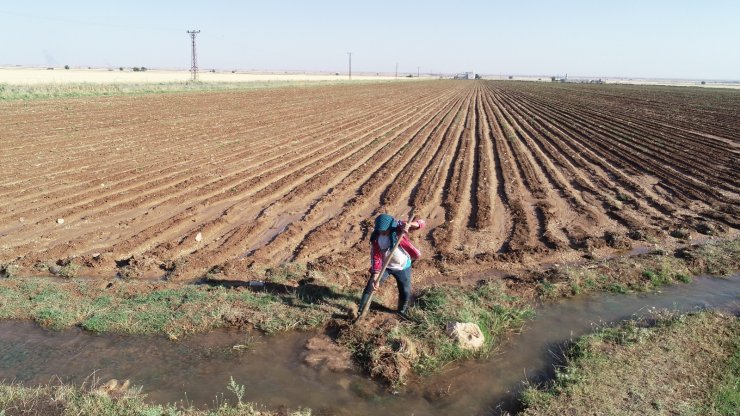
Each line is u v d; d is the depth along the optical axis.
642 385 5.25
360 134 25.03
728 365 5.67
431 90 76.19
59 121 25.06
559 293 7.57
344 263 8.61
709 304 7.30
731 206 12.16
